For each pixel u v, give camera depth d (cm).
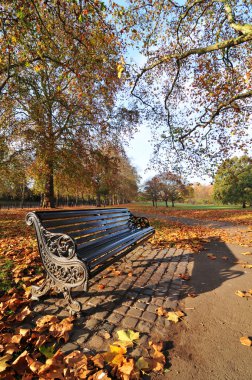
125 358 186
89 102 1470
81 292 317
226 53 772
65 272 258
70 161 1603
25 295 295
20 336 206
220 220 1461
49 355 187
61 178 1806
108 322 246
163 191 4384
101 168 1870
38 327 227
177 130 926
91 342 212
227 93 820
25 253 469
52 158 1515
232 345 213
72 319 244
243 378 174
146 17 752
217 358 196
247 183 3416
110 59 745
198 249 571
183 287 342
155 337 223
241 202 3591
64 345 207
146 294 316
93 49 685
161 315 262
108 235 410
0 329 222
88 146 1744
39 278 346
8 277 344
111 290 326
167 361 192
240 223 1251
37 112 1340
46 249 270
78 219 348
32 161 1634
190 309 279
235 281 367
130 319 253
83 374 167
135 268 423
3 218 1248
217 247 611
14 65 825
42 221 283
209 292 326
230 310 277
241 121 892
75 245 251
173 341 218
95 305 282
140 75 769
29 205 4166
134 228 540
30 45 644
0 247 523
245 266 438
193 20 832
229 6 557
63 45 743
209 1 744
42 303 281
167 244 621
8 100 1225
